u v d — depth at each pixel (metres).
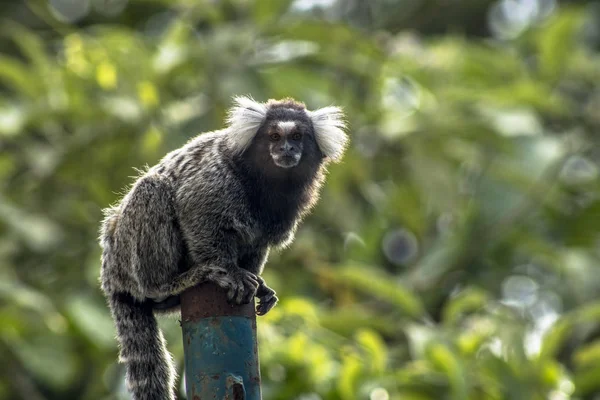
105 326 12.34
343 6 18.75
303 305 11.30
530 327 12.48
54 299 13.22
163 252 8.40
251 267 9.06
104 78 13.56
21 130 14.09
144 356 8.53
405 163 14.34
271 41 14.23
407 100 15.11
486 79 15.48
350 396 10.91
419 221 14.60
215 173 8.63
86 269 13.28
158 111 13.31
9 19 17.97
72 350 13.24
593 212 15.06
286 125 9.01
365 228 14.56
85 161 13.83
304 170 9.27
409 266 15.28
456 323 12.91
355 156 13.84
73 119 13.70
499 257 14.93
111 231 8.75
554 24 15.48
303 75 13.98
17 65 13.86
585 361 11.89
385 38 15.20
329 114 9.72
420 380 11.24
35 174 13.98
